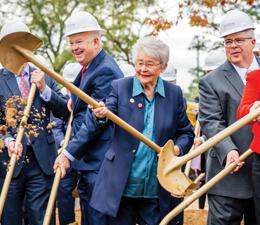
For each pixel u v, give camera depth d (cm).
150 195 500
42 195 596
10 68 448
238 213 523
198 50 1952
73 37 578
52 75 458
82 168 575
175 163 469
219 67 528
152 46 482
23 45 446
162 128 497
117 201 490
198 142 669
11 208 593
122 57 2688
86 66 593
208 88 521
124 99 497
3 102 586
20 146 552
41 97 591
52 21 2873
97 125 520
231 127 448
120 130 497
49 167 597
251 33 515
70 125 624
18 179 591
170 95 506
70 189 757
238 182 516
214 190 521
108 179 497
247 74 480
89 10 2697
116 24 2625
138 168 495
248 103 472
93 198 505
